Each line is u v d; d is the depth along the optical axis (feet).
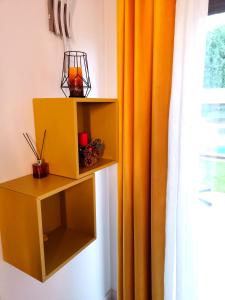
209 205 4.25
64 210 4.04
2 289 3.31
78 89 3.44
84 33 4.16
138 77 3.81
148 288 4.65
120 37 3.90
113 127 3.99
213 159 4.09
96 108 4.10
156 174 4.00
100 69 4.66
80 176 3.26
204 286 4.47
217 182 4.15
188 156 3.96
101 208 5.20
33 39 3.29
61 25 3.64
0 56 2.92
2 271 3.28
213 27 3.78
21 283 3.55
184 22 3.59
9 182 3.14
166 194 4.14
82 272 4.85
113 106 3.92
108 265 5.72
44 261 2.92
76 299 4.76
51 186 2.98
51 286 4.11
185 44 3.64
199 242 4.32
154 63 3.66
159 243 4.23
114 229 5.50
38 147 3.46
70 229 3.99
